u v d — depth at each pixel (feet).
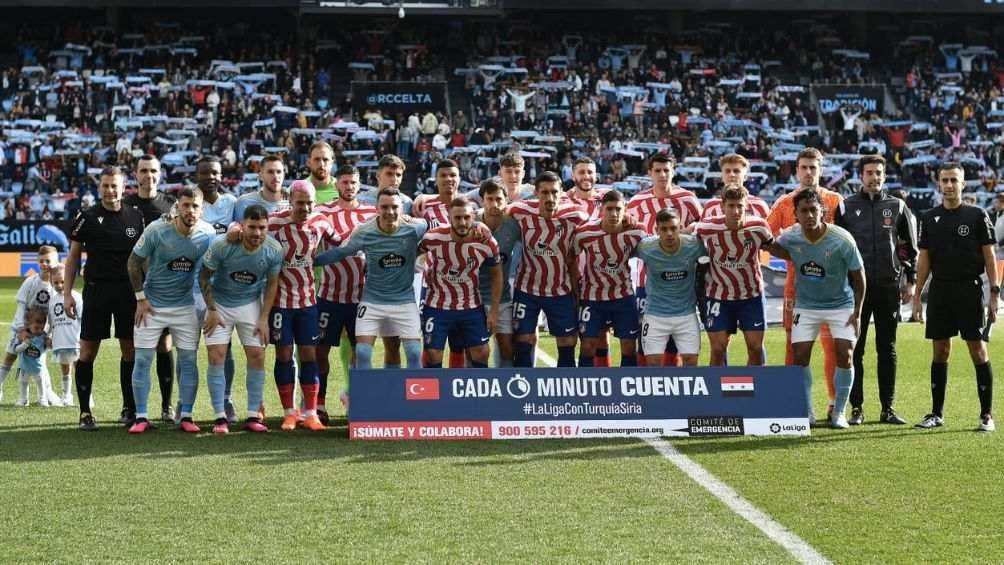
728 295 30.25
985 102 119.44
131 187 101.71
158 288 28.81
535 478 23.52
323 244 30.45
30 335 33.81
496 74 118.83
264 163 30.94
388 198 28.71
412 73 118.93
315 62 121.39
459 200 28.91
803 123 114.83
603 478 23.53
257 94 112.57
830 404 31.12
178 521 20.21
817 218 28.04
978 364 29.09
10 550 18.53
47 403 34.17
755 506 21.29
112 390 36.96
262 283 29.35
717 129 113.19
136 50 118.73
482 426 27.94
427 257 30.04
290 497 21.89
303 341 29.53
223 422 28.86
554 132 112.37
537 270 31.07
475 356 30.35
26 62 118.62
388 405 28.04
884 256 30.01
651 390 28.32
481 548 18.63
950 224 29.12
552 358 45.34
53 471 24.11
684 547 18.71
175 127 109.81
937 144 114.01
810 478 23.56
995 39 127.54
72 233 29.53
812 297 29.17
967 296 29.01
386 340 30.76
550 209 29.89
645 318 30.63
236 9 122.72
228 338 29.09
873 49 127.24
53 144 107.14
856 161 110.52
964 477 23.65
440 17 123.34
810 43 126.62
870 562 17.97
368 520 20.27
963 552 18.51
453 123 111.24
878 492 22.38
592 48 123.75
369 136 107.55
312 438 28.02
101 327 29.50
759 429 28.17
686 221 33.71
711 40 125.49
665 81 120.37
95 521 20.21
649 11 124.57
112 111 112.37
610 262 30.86
